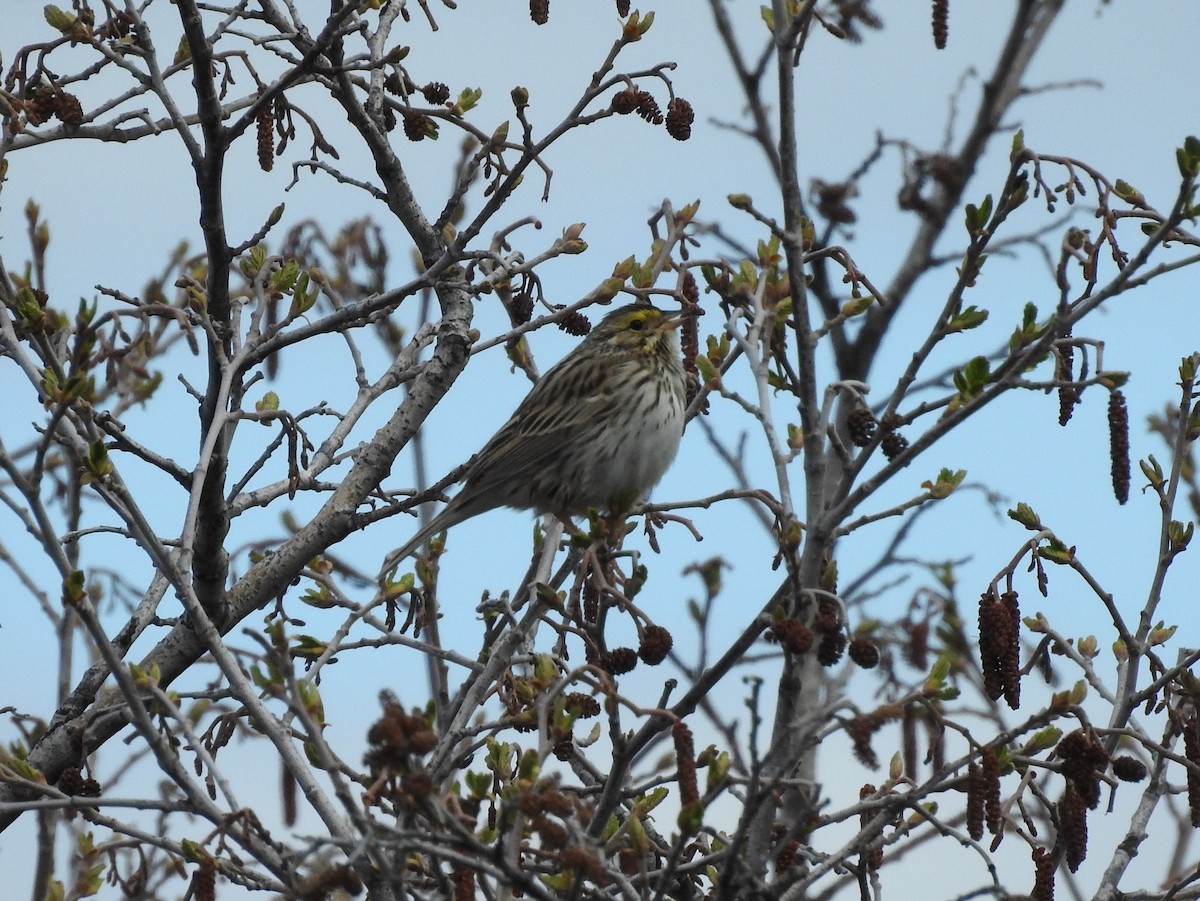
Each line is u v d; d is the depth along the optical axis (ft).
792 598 32.68
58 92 41.39
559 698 33.86
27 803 32.24
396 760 26.86
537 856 30.91
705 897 37.58
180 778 31.76
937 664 33.09
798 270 35.68
